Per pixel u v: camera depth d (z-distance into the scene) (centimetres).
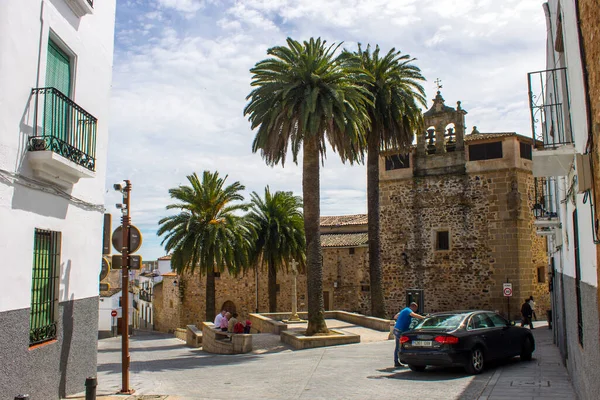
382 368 1359
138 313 7294
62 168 840
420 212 3434
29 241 782
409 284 3425
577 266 829
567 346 1170
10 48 727
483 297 3164
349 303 4053
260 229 3825
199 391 1098
